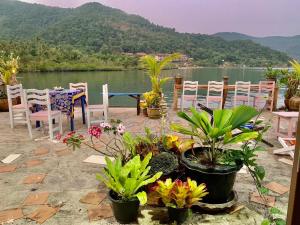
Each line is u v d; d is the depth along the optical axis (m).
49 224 2.21
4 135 4.77
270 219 2.23
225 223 2.22
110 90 11.46
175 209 2.15
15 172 3.19
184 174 2.57
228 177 2.27
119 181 2.28
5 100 6.95
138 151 2.76
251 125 3.11
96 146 4.13
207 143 2.48
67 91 5.02
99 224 2.21
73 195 2.66
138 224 2.21
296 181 1.00
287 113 4.48
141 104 6.49
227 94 7.67
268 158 3.65
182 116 2.47
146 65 6.55
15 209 2.41
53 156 3.71
